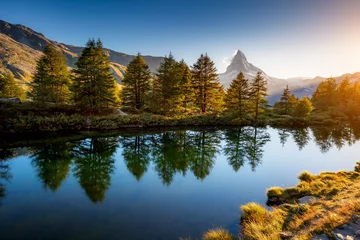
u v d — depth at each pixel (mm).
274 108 74375
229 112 51594
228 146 28469
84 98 37094
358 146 29766
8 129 29297
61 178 15398
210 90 51406
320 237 6047
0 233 8367
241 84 49969
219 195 12914
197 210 10875
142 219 9828
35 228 8820
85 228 8898
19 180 14781
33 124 30859
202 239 8203
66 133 31203
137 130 36906
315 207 9219
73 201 11680
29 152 21859
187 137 33375
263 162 21234
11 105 33469
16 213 10141
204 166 19578
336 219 6727
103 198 12195
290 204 10562
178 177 16406
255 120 50781
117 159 20984
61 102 41375
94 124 35344
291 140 33688
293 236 6820
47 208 10750
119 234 8516
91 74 37094
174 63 48406
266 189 13312
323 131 43531
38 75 41906
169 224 9398
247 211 10086
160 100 45375
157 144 28062
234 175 17047
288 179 16094
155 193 13125
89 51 36719
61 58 44031
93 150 23719
